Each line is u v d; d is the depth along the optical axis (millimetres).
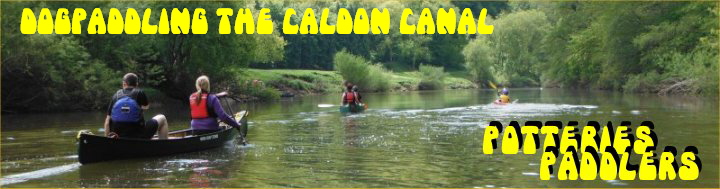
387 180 8383
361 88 57438
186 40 33312
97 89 25844
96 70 26172
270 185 8023
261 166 9555
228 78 35562
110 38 28234
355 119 19281
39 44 22984
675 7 36875
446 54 100750
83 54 25578
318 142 12758
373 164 9750
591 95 37344
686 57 33281
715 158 10047
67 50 24625
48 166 9531
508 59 74500
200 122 11719
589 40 43281
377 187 7906
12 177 8562
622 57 39438
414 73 84188
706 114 19328
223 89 35375
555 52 50406
